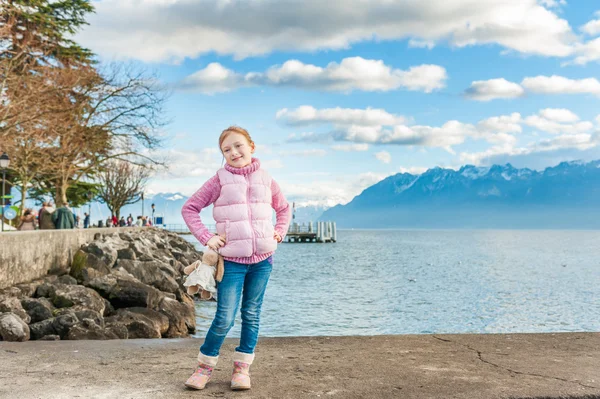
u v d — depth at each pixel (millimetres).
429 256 70375
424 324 18766
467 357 4855
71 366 4531
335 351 5125
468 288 31578
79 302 11539
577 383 4027
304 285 30984
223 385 4027
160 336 10906
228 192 3906
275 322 17906
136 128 36906
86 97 34000
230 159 3990
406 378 4168
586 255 77562
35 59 31422
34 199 49344
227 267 3889
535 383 4027
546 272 45125
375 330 17250
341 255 68875
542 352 5043
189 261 30906
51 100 30625
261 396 3748
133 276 17375
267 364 4617
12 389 3883
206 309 17766
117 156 38656
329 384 4016
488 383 4027
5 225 29875
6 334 7953
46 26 36094
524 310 22891
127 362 4672
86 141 36031
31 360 4738
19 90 28266
